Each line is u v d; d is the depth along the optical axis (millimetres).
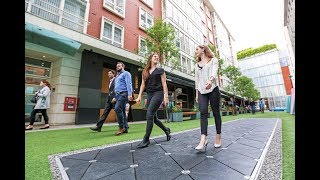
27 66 7168
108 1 9938
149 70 2939
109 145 2801
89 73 8164
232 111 18172
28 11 6305
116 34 10250
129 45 10789
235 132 4094
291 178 1400
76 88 7840
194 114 10828
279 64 39531
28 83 7102
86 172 1630
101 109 9031
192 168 1655
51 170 1698
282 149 2336
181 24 16766
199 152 2229
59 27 6977
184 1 18062
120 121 3967
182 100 15703
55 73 7652
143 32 11969
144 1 12648
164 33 8789
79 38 7586
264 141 2898
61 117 7184
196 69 2719
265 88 40781
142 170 1646
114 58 9398
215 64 2504
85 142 3043
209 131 4430
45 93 5555
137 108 10188
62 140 3279
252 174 1479
